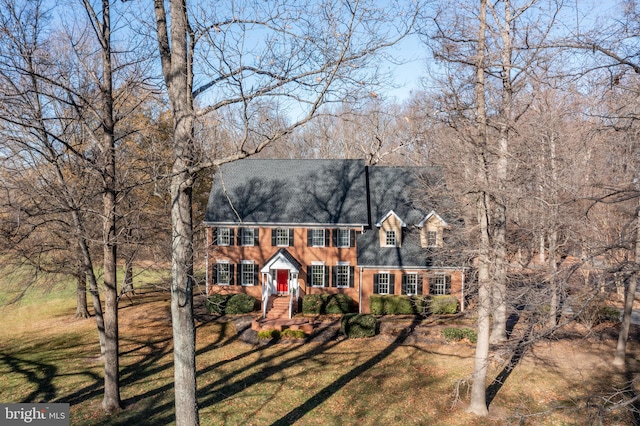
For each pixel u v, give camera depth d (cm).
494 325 2067
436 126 1814
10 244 1567
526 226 1552
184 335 1063
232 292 3014
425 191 2277
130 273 1866
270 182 3152
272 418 1489
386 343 2239
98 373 1866
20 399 1619
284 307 2770
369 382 1772
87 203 1504
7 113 1259
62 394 1659
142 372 1872
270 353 2128
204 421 1470
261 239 3000
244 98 914
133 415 1484
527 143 1477
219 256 3014
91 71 1480
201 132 1111
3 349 2219
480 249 1393
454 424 1420
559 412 1467
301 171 3200
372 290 2834
